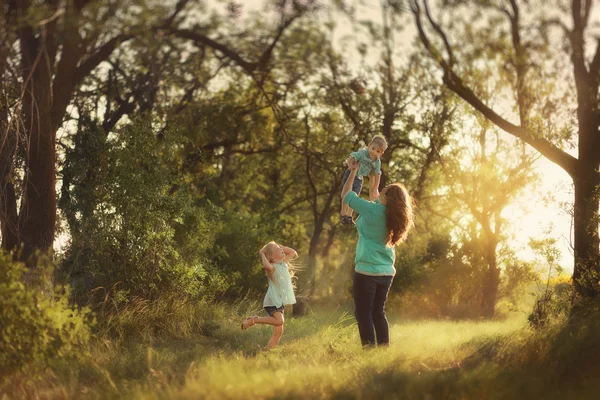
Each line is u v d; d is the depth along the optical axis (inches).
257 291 689.0
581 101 346.3
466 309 861.2
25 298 229.6
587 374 202.4
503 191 775.1
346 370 219.0
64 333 245.8
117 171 423.8
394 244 288.8
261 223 787.4
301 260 872.9
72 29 273.0
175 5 328.5
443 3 365.7
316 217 888.3
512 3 358.0
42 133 367.2
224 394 187.6
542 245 336.2
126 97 613.6
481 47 369.7
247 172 976.9
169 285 432.1
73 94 431.8
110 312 375.6
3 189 367.2
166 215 434.3
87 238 414.9
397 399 180.5
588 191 340.5
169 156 449.1
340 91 615.8
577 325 252.5
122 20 278.1
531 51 359.9
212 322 411.8
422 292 870.4
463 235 882.1
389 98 674.8
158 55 533.3
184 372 231.1
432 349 271.6
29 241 373.1
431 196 880.3
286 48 428.1
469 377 192.5
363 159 294.0
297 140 818.2
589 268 321.7
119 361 255.6
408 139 797.2
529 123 368.2
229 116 798.5
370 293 286.4
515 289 797.9
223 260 689.6
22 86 323.3
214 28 387.2
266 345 336.5
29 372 217.2
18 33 294.5
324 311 714.8
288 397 184.2
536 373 200.5
